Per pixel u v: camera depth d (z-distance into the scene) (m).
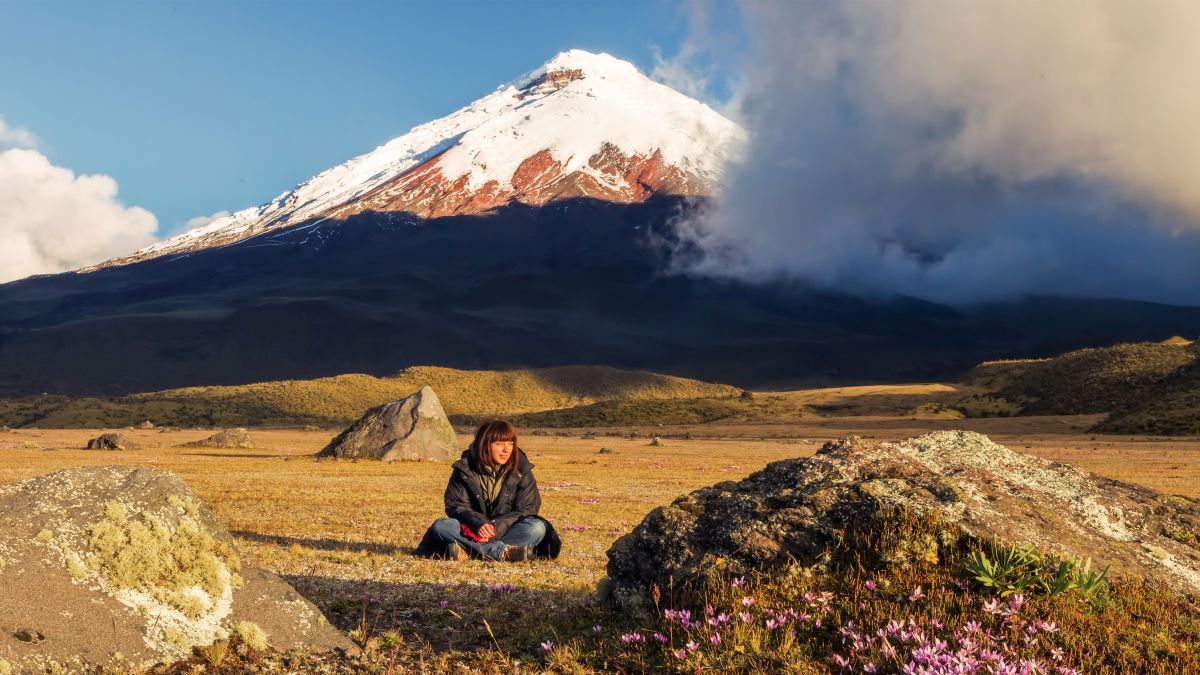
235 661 6.32
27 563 6.08
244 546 12.57
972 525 6.70
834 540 6.85
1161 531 7.91
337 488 24.92
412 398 47.62
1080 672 5.27
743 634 5.96
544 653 6.64
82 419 169.50
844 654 5.75
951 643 5.59
